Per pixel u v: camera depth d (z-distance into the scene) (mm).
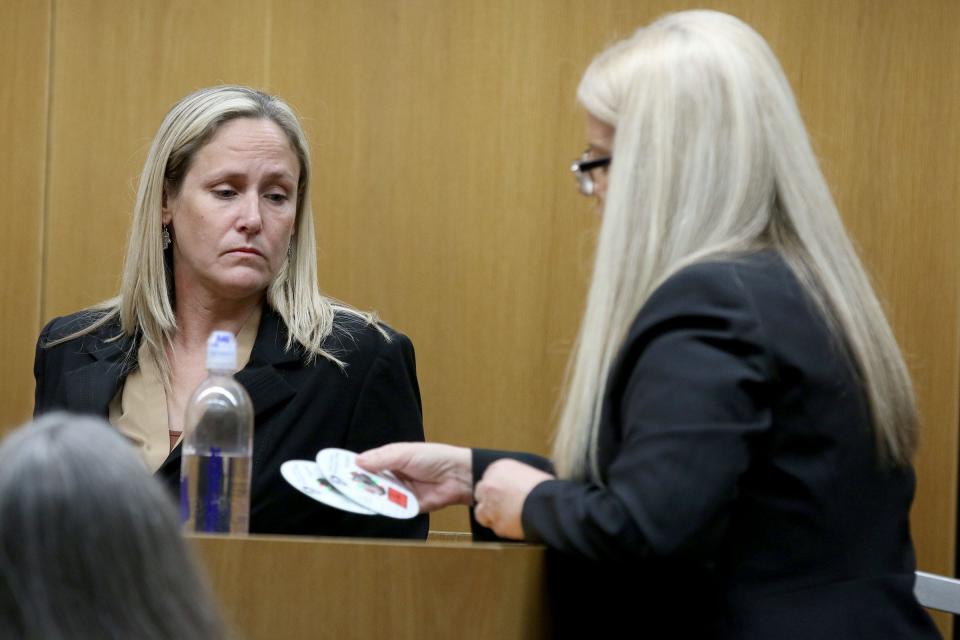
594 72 4918
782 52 10914
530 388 10906
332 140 10914
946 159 10922
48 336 7305
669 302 4363
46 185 10898
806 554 4344
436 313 10930
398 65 10945
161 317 6906
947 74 10906
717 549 4320
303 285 7055
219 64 10883
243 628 4598
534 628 4605
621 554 4160
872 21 10914
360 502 5039
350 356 6914
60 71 10891
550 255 10906
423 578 4602
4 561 2521
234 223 6754
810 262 4562
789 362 4301
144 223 6973
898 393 4590
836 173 10875
